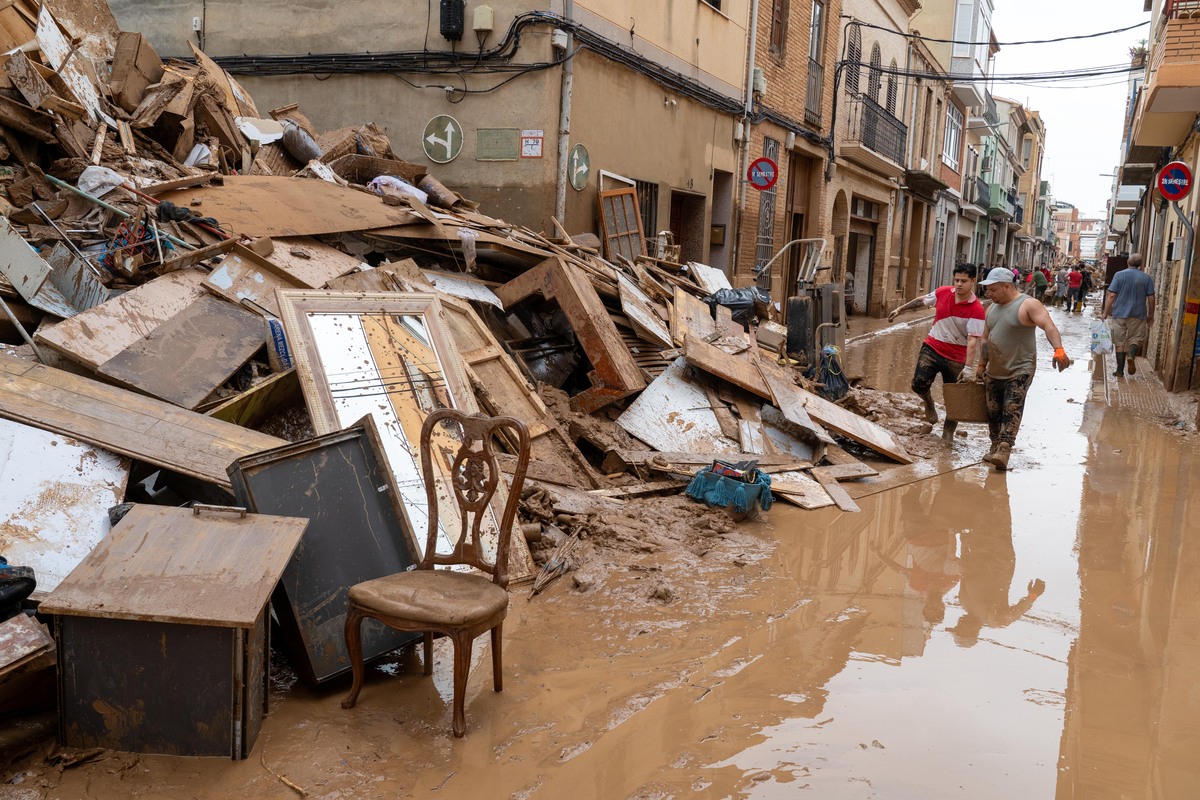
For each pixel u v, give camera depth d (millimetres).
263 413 4871
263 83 10781
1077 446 8797
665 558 5059
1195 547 5652
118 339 4520
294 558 3443
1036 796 2930
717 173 15273
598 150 11000
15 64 5762
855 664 3885
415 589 3293
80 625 2922
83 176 5824
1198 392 11773
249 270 5367
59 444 3840
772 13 16250
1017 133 61031
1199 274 11758
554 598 4496
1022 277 41844
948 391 8258
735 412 7375
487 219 8477
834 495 6535
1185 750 3244
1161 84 11211
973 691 3668
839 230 22312
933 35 32688
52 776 2871
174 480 4238
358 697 3447
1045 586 4938
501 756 3096
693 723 3346
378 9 10195
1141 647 4156
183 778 2900
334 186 7234
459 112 10062
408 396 4668
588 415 6777
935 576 5047
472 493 3543
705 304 9617
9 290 4707
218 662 2953
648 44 12016
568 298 6992
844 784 2963
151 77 7832
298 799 2820
